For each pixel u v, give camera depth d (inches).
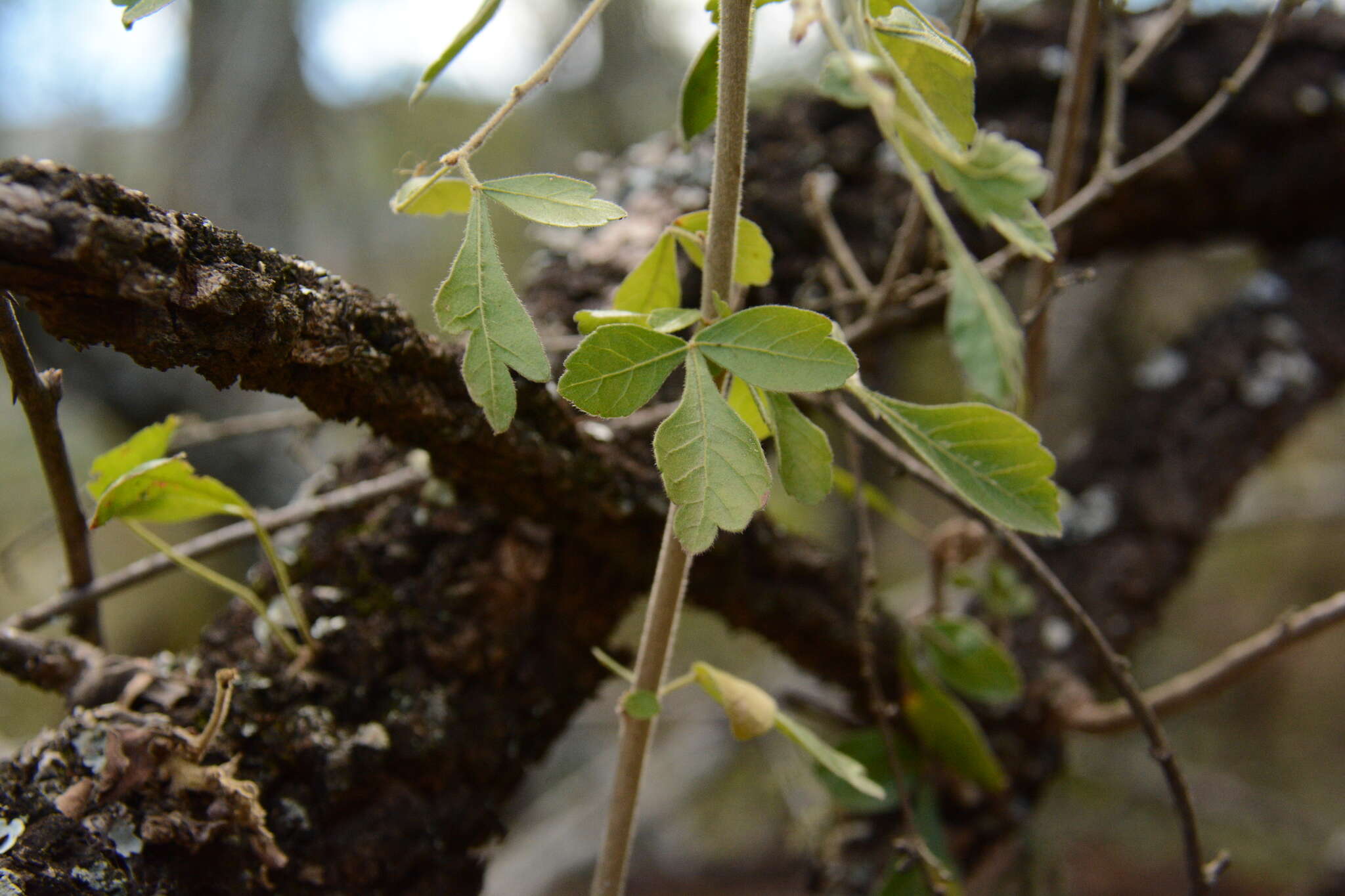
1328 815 80.5
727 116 14.2
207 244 13.7
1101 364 66.6
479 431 16.0
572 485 16.9
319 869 16.6
